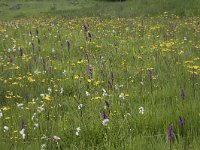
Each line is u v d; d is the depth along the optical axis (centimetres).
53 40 880
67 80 534
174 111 404
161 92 461
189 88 463
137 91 476
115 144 368
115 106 430
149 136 367
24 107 457
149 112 407
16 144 372
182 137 366
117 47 713
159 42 747
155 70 555
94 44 786
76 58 675
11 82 547
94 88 495
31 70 591
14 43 852
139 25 1046
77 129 379
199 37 823
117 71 555
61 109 449
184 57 605
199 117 390
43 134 383
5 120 422
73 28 1075
